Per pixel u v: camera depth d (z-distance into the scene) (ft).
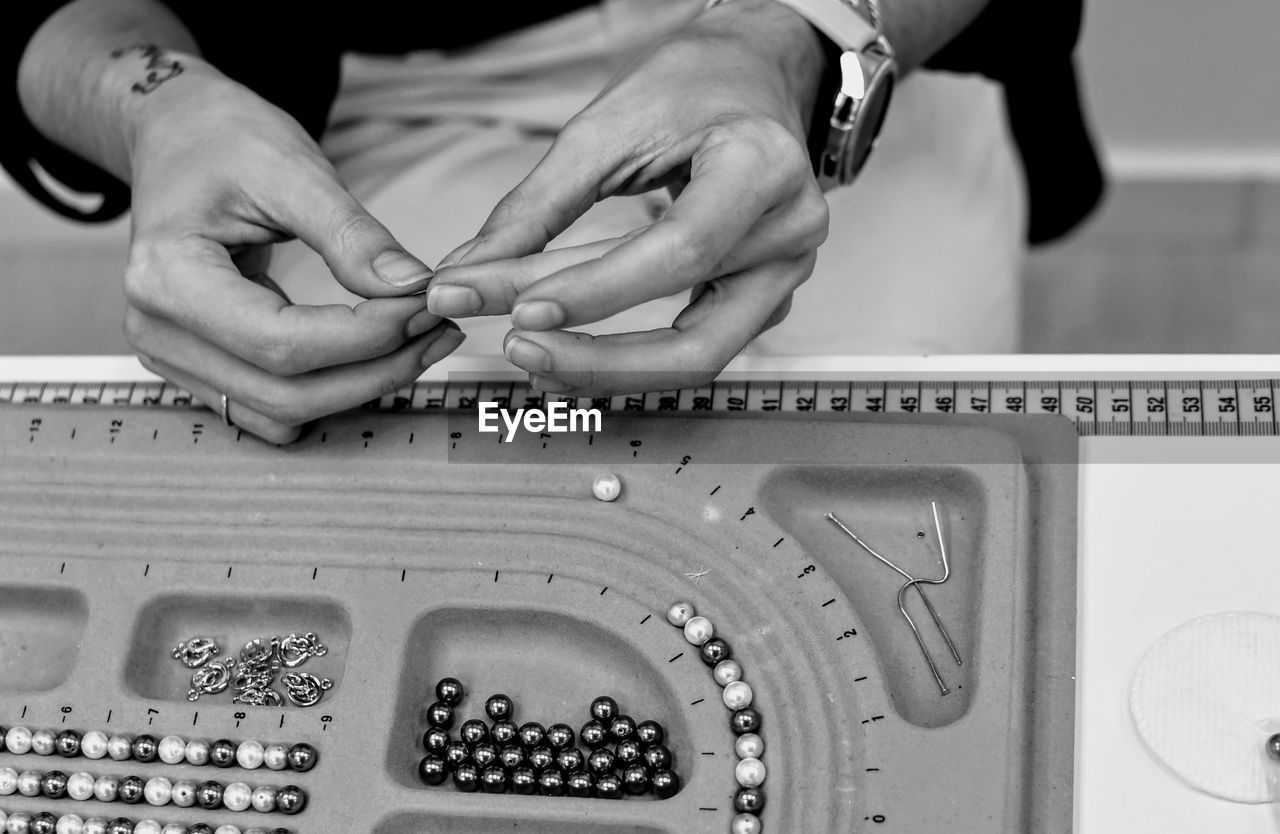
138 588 2.44
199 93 2.60
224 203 2.48
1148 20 4.83
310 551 2.44
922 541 2.43
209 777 2.33
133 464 2.52
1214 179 5.14
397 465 2.49
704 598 2.38
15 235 5.55
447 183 2.88
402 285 2.34
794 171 2.34
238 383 2.44
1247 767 2.25
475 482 2.47
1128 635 2.34
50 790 2.34
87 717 2.37
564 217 2.40
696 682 2.34
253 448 2.52
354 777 2.31
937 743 2.28
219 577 2.43
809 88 2.62
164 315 2.44
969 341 2.98
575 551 2.42
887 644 2.37
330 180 2.47
